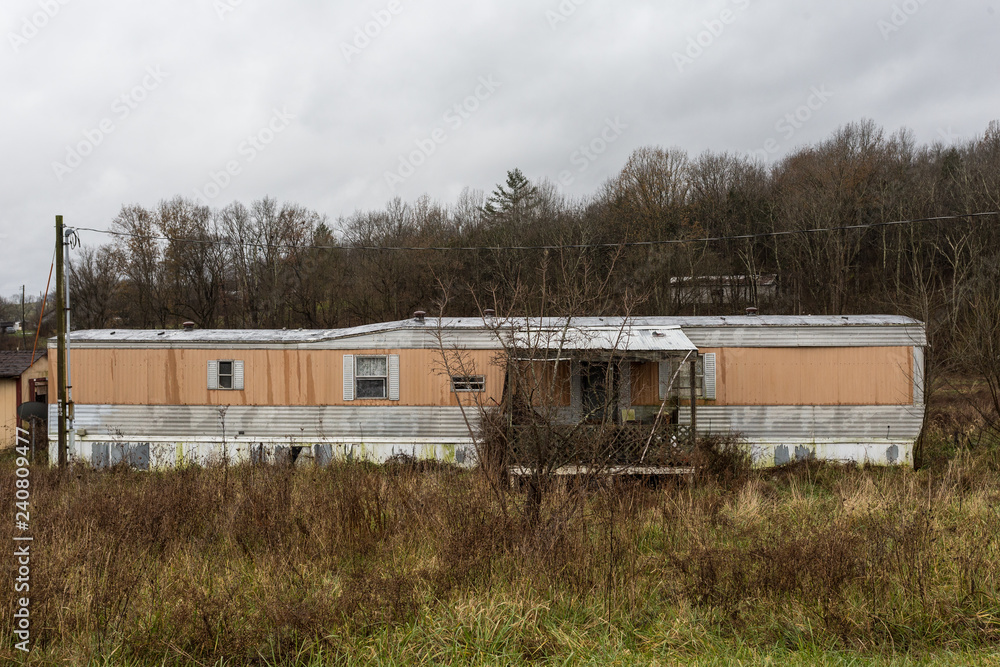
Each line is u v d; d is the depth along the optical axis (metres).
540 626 5.22
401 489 8.43
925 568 5.84
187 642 5.05
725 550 6.57
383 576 6.19
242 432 13.44
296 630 5.15
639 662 4.80
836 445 12.84
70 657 4.82
